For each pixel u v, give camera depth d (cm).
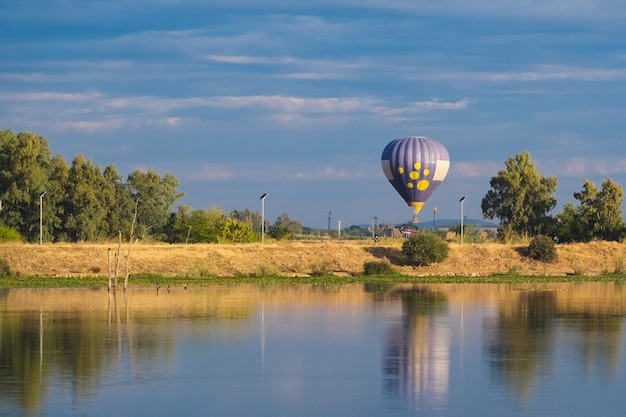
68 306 6059
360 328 5072
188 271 8781
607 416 3098
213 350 4288
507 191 12575
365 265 9150
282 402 3272
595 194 12075
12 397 3297
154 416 3066
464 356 4184
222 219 11956
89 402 3234
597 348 4409
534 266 9844
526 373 3794
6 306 6044
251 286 7844
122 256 9006
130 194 13138
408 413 3127
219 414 3097
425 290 7525
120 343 4459
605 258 10212
